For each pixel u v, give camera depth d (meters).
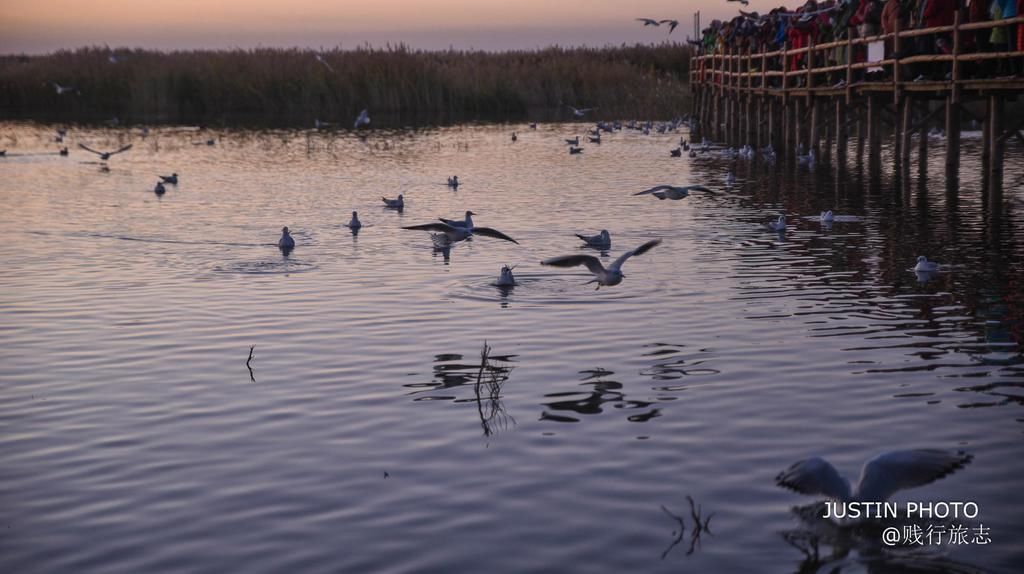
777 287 14.17
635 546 6.68
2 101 61.50
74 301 14.05
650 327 12.10
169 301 13.97
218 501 7.49
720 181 28.31
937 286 13.95
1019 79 19.11
